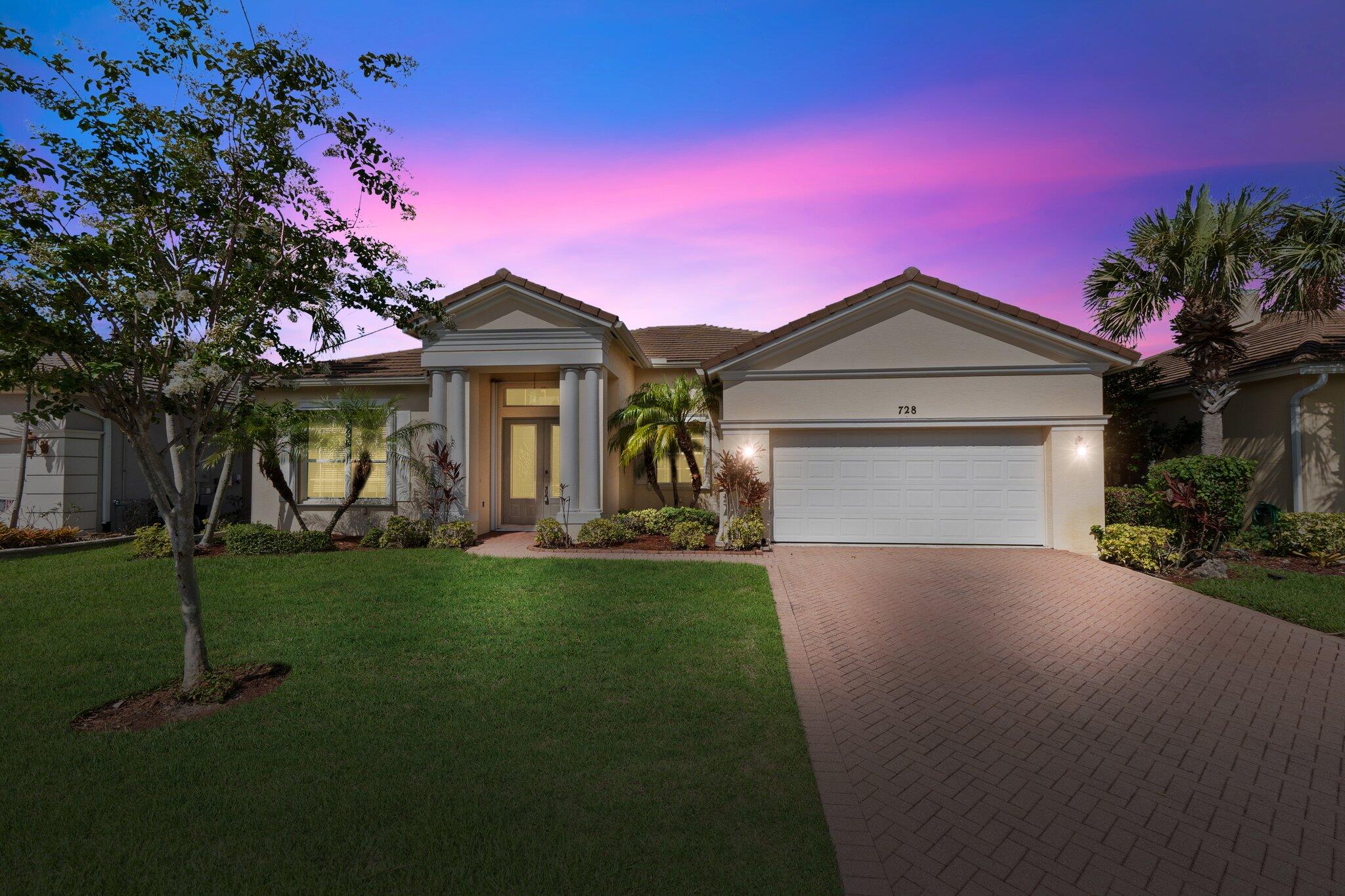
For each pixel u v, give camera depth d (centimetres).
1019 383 1198
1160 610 807
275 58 518
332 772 406
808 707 515
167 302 469
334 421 1346
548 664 600
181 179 504
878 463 1247
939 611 797
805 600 845
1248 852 342
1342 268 1170
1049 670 609
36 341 452
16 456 1478
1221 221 1240
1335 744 468
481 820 353
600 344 1337
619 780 396
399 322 647
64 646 659
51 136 464
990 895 303
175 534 541
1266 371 1279
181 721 488
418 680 562
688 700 520
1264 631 730
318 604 815
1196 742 469
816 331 1238
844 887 303
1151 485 1251
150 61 495
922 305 1225
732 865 318
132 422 516
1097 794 397
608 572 991
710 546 1237
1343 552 1088
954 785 405
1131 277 1346
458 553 1177
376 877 309
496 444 1531
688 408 1400
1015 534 1212
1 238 411
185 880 308
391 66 555
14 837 341
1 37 444
